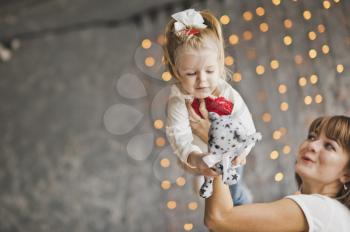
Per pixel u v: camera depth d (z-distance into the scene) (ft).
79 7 13.55
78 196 11.87
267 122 9.37
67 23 14.12
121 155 12.30
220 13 9.81
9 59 14.23
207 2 10.22
